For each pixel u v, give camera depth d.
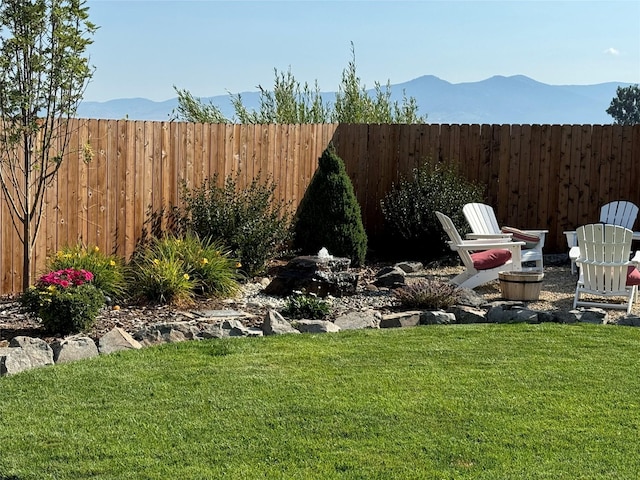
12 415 4.82
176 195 9.86
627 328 7.29
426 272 11.05
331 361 6.05
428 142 13.07
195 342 6.58
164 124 9.58
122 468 4.11
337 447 4.39
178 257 8.82
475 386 5.45
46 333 6.72
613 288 8.45
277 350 6.38
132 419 4.77
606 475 4.05
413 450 4.35
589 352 6.38
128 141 9.10
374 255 12.31
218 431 4.59
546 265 11.73
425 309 8.19
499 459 4.24
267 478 4.00
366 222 13.21
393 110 16.98
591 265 8.45
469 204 10.70
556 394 5.29
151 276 8.11
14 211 7.97
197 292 8.66
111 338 6.38
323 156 11.10
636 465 4.18
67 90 7.41
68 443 4.41
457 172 12.77
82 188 8.59
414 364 5.99
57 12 7.16
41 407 4.96
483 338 6.84
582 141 12.98
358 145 13.09
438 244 11.90
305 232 11.10
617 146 12.94
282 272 9.08
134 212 9.27
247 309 8.16
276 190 11.58
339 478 4.00
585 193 13.05
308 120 16.27
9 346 6.05
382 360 6.09
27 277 7.54
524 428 4.66
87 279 6.96
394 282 9.63
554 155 13.02
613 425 4.73
